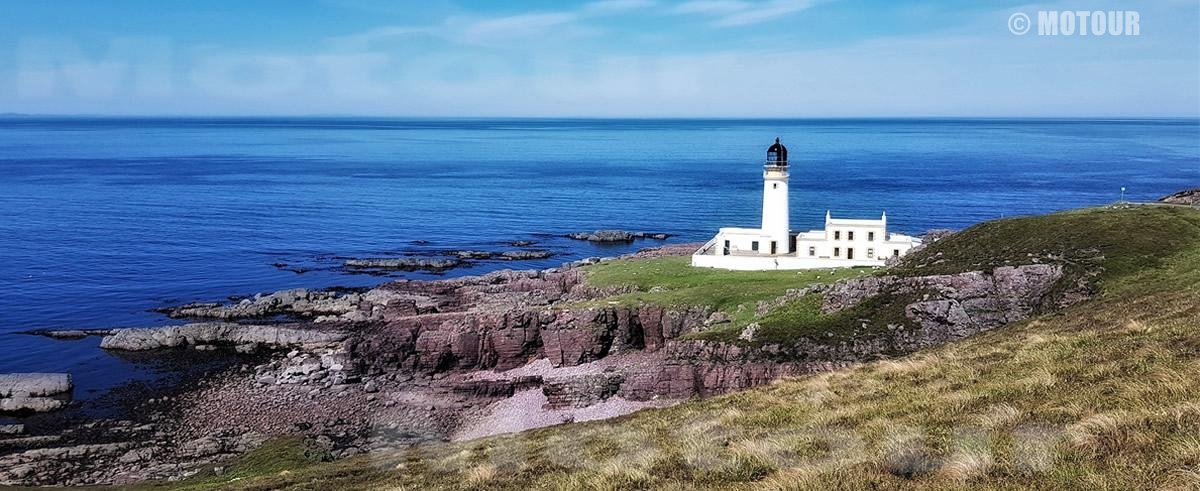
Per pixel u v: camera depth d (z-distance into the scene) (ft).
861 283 265.34
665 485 77.30
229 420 251.39
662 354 268.21
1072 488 60.03
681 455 86.99
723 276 339.16
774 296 290.56
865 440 81.46
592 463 93.91
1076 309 199.82
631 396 251.80
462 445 145.38
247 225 625.41
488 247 549.54
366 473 126.93
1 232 568.82
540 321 293.84
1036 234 281.74
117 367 302.45
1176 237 257.96
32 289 416.26
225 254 513.45
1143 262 242.37
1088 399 79.82
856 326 245.24
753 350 241.96
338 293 407.64
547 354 289.94
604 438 112.37
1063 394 84.43
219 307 379.14
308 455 211.61
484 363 292.40
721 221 655.35
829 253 351.67
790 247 385.70
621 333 291.79
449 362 294.05
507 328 293.02
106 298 403.34
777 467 77.92
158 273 458.09
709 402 132.36
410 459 136.26
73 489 184.96
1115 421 69.31
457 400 267.39
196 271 464.65
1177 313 121.19
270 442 226.58
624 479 81.76
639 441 102.68
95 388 280.10
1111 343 103.14
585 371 274.36
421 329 301.63
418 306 366.43
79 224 611.47
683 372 247.50
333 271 469.98
